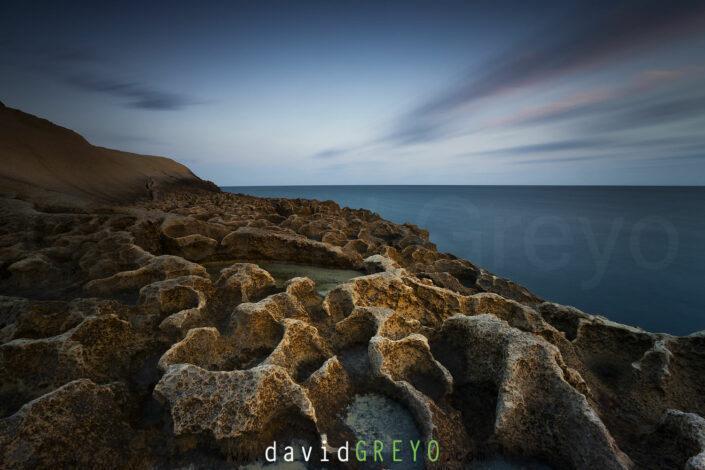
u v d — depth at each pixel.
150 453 4.12
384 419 5.01
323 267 14.49
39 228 12.52
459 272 15.12
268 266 14.28
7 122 35.28
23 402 4.73
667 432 4.79
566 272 30.31
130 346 6.00
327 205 34.00
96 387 4.50
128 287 8.85
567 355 7.03
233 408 4.34
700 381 6.58
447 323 6.51
